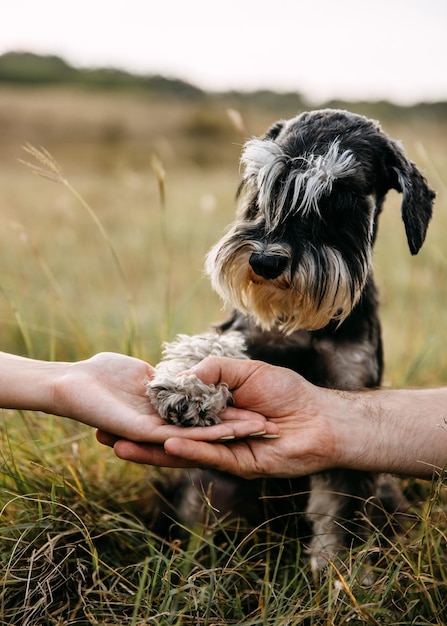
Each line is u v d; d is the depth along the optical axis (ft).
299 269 2.48
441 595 2.04
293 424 2.27
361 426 2.26
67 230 6.48
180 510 2.65
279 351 2.76
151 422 2.17
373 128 2.80
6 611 2.04
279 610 1.98
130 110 20.48
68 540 2.28
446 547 2.21
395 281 4.52
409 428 2.27
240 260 2.55
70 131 18.58
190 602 2.01
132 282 5.13
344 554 2.24
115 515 2.34
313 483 2.57
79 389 2.18
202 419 2.23
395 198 4.58
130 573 2.23
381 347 2.86
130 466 2.73
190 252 5.63
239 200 2.98
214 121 17.97
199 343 2.56
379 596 2.03
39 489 2.41
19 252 5.46
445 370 3.44
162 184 3.14
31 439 2.67
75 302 4.36
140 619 1.97
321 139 2.69
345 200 2.60
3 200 8.26
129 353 2.99
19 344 3.66
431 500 2.18
